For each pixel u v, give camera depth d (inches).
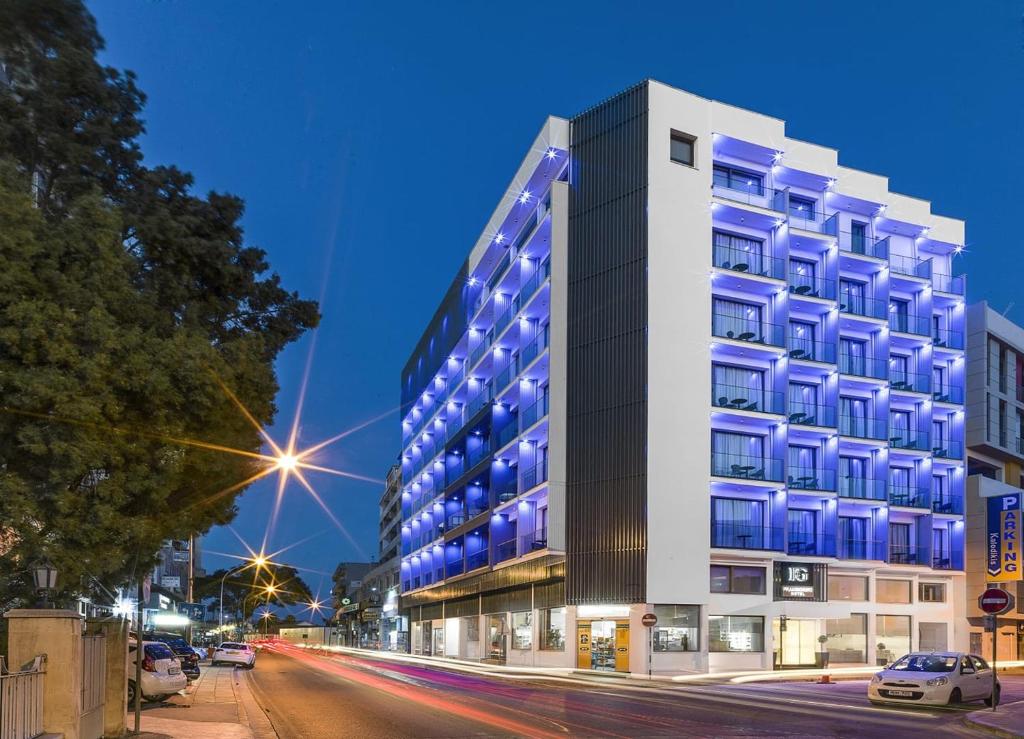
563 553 1604.3
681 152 1683.1
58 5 603.2
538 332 1884.8
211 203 671.8
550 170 1830.7
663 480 1534.2
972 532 1935.3
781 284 1681.8
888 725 699.4
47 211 595.5
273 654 3073.3
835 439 1715.1
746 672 1523.1
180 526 609.3
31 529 486.6
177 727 639.1
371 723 689.6
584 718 721.6
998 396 2124.8
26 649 432.1
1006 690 1146.0
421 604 2874.0
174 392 521.3
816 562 1668.3
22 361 476.1
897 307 1952.5
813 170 1827.0
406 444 3376.0
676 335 1590.8
